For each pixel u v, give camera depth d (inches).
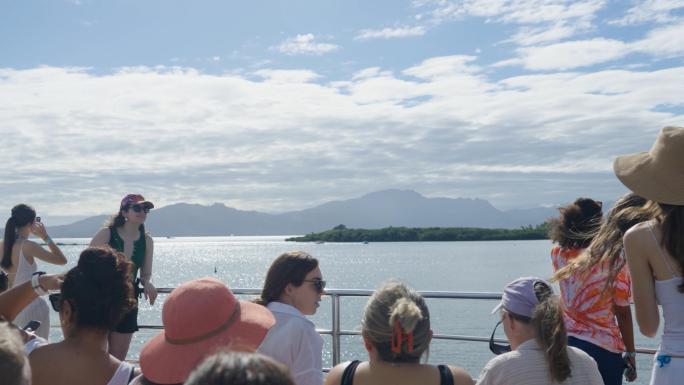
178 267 3659.0
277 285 146.3
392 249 6156.5
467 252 4552.2
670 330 114.0
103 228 234.8
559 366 117.1
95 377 109.2
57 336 534.3
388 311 109.3
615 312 155.8
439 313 977.5
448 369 111.0
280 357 132.8
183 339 99.5
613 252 142.3
